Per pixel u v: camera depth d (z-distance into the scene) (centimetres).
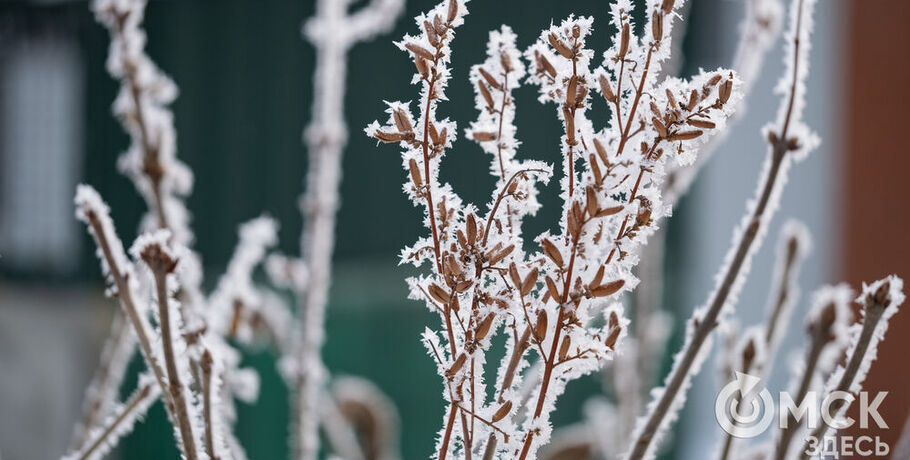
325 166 152
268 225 147
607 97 115
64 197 527
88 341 519
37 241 533
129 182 517
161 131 141
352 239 582
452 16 115
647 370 148
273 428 505
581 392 487
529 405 118
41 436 509
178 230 141
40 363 521
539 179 116
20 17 525
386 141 116
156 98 144
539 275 116
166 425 479
